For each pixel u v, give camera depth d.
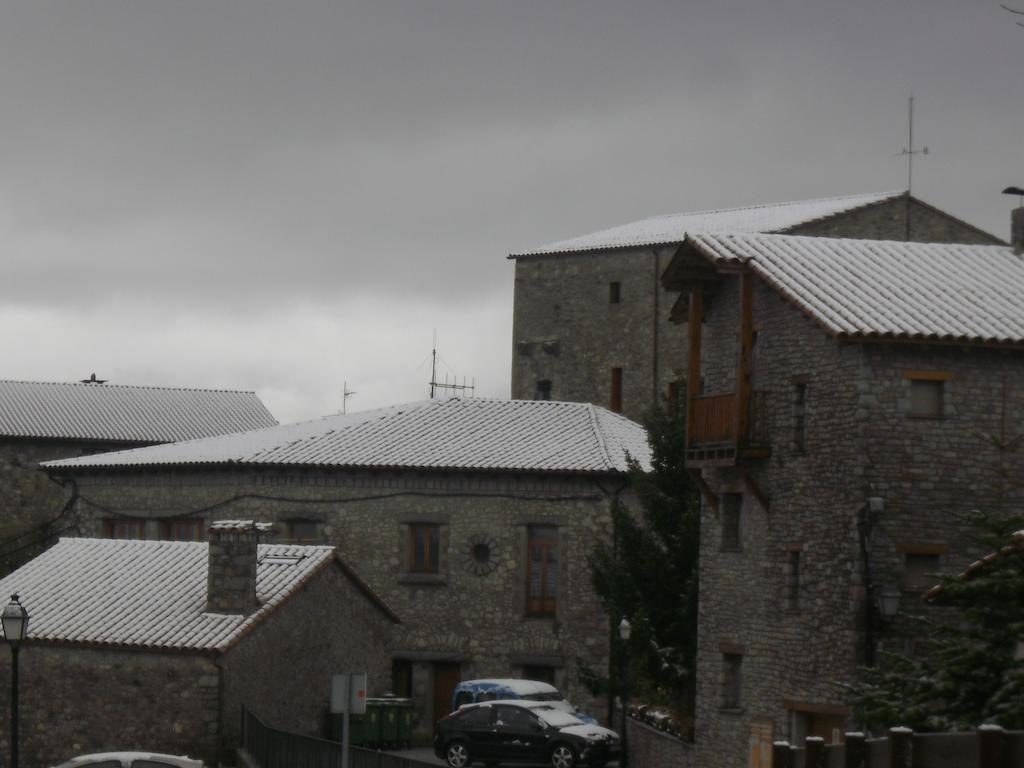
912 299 41.31
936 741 18.77
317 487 61.47
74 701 51.22
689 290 46.09
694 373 44.78
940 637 33.38
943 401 39.81
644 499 53.34
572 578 59.31
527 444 61.44
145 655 50.41
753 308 43.38
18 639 42.34
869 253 43.97
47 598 54.22
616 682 52.28
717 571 44.94
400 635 60.25
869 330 39.12
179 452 66.75
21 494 89.00
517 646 59.50
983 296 41.88
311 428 65.94
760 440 42.47
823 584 40.34
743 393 42.47
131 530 66.06
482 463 60.06
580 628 59.12
